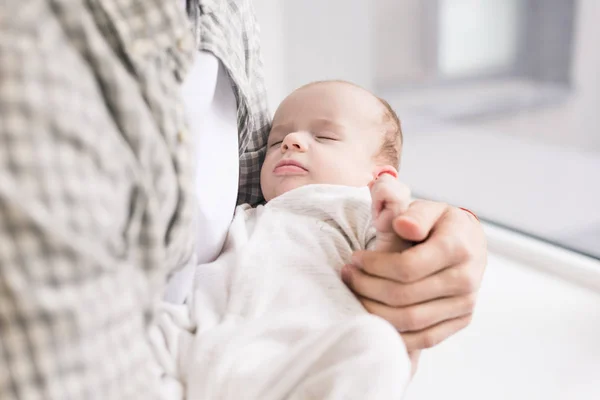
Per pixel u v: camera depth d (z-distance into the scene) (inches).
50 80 16.5
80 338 16.7
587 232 55.1
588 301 43.4
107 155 17.8
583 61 65.4
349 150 36.0
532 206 61.6
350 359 21.3
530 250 49.3
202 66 26.1
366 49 76.6
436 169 71.7
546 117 69.2
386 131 38.5
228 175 29.5
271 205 32.6
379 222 25.9
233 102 30.5
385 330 22.1
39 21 16.8
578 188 64.0
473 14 72.8
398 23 76.8
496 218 59.4
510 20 70.1
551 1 66.7
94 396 17.2
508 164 70.2
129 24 20.2
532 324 40.2
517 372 35.1
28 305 15.6
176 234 21.1
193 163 22.2
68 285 16.4
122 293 18.1
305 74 72.2
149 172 19.9
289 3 68.2
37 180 16.0
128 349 18.4
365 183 35.7
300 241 29.4
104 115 18.2
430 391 33.3
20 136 15.9
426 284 24.9
